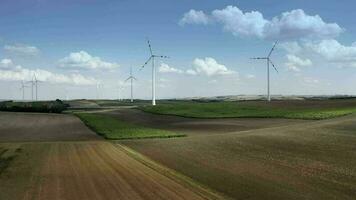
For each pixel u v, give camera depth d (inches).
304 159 979.3
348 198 637.9
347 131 1478.8
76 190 700.0
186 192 680.4
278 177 798.5
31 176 842.2
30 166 981.2
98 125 2486.5
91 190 698.2
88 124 2561.5
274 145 1237.7
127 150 1294.3
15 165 1002.1
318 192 676.7
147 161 1045.8
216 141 1423.5
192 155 1132.5
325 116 2377.0
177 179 792.3
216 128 2135.8
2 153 1248.2
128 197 646.5
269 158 1018.1
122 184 746.2
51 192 686.5
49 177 827.4
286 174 823.7
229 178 800.9
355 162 921.5
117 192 681.0
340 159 961.5
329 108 3395.7
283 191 687.7
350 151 1061.8
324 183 737.6
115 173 865.5
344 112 2603.3
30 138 1843.0
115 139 1705.2
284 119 2460.6
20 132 2158.0
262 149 1174.3
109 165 981.8
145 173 863.7
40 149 1336.1
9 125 2610.7
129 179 795.4
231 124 2335.1
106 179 797.2
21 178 820.6
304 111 3095.5
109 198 641.0
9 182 778.8
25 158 1129.4
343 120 1988.2
